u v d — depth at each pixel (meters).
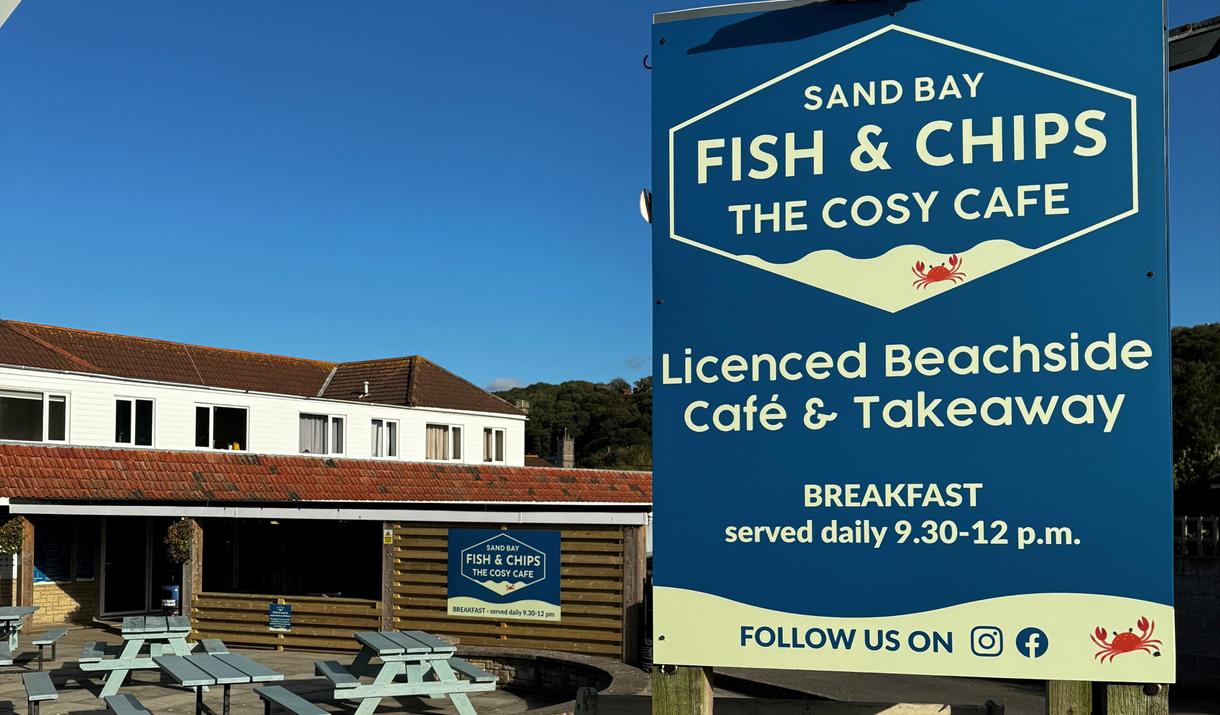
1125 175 3.89
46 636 13.36
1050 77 3.97
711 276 4.22
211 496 20.94
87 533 20.36
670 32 4.33
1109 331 3.87
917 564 3.98
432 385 32.47
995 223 3.98
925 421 4.00
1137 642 3.78
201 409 24.31
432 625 14.57
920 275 4.04
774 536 4.11
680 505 4.19
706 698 4.15
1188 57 7.06
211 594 15.98
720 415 4.18
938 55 4.08
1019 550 3.90
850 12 4.18
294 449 26.53
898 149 4.09
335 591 20.39
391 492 25.19
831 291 4.11
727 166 4.24
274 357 31.73
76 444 21.19
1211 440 44.56
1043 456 3.89
